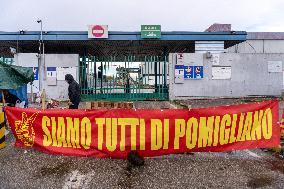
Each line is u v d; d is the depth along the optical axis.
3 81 9.73
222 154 7.04
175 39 22.39
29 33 21.84
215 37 22.69
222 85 20.73
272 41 33.19
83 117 6.75
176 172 5.91
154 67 23.27
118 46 26.27
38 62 20.31
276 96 21.00
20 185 5.34
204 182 5.45
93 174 5.85
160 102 19.36
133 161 6.24
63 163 6.40
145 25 22.08
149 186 5.30
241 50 32.78
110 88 21.17
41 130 6.98
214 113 6.64
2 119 7.52
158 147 6.60
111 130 6.66
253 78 20.92
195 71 20.53
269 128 6.84
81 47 27.16
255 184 5.34
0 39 21.88
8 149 7.40
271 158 6.76
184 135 6.61
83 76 21.22
